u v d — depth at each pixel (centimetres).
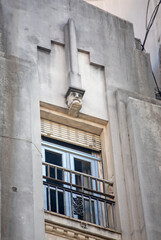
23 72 3459
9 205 3020
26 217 3014
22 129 3266
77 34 3806
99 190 3441
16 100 3344
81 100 3541
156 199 3322
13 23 3659
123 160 3462
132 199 3334
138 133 3516
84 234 3203
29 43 3628
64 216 3206
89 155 3559
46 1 3834
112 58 3834
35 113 3394
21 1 3762
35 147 3272
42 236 3036
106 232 3244
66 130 3562
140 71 3878
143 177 3372
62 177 3384
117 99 3650
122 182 3409
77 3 3922
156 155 3478
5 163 3128
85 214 3322
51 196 3303
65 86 3591
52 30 3753
